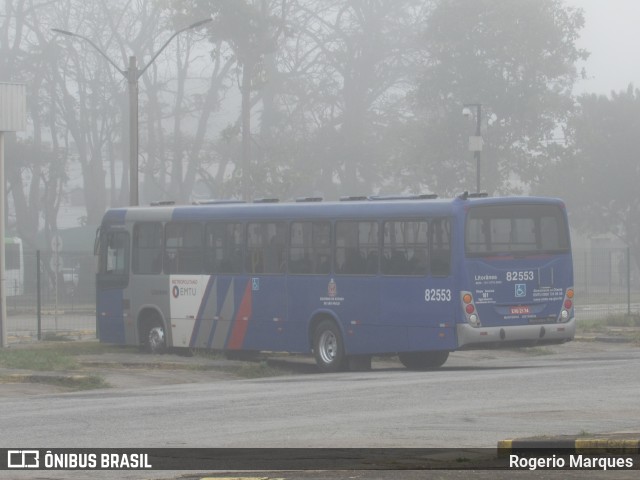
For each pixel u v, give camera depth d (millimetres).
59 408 21672
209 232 35188
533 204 30094
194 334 35531
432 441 15977
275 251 33344
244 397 23125
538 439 15023
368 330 30984
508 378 26000
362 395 22812
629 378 25516
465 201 29422
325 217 32094
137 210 37469
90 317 59688
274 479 13000
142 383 28594
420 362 32688
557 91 87438
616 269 65188
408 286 30141
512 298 29672
